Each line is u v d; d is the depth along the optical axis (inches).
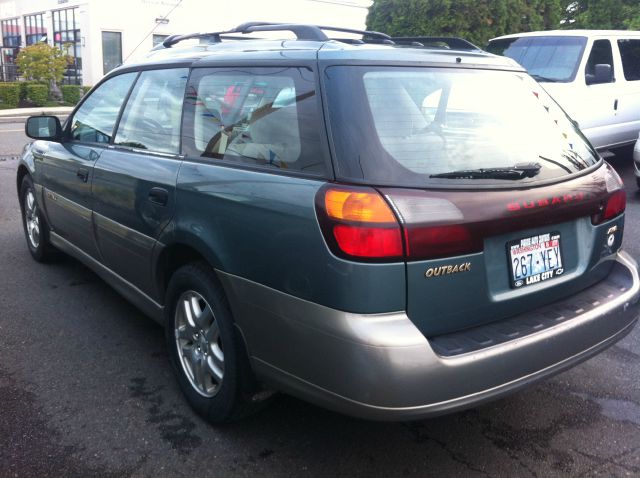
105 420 126.0
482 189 102.5
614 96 353.1
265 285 105.3
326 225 95.4
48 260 217.5
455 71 119.4
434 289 97.4
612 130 356.2
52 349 155.7
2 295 189.0
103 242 160.6
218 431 123.6
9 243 242.5
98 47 953.5
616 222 127.3
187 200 122.8
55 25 1051.9
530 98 128.5
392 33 501.0
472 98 117.7
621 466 116.0
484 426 127.7
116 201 149.1
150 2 980.6
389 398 93.0
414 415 94.7
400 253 93.7
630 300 123.0
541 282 112.3
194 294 126.0
